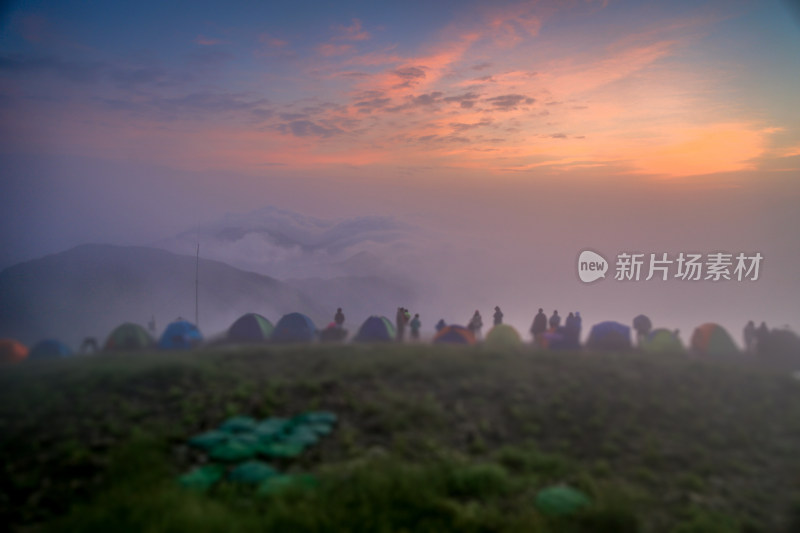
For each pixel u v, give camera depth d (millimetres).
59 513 9594
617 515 9445
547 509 9789
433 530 9406
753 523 9375
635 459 11531
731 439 12141
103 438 11656
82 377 14547
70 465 10680
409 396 13953
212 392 13969
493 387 14492
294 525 9297
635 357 17641
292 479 10547
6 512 9469
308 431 12164
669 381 15055
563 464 11320
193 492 10000
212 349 19688
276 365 16219
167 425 12344
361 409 13297
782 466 11133
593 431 12602
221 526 9000
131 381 14492
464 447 12062
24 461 10711
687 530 9289
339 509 9766
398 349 18266
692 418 13047
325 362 16453
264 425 12375
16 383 14180
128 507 9438
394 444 11977
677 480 10742
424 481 10555
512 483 10625
